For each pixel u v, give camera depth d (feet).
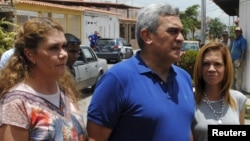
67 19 97.40
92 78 41.19
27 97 7.87
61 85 8.89
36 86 8.11
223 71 11.66
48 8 85.30
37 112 7.85
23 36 8.11
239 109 12.26
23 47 8.14
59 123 8.06
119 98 8.88
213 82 11.59
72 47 13.16
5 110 7.67
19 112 7.68
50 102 8.17
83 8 108.17
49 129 7.86
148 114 8.74
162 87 9.14
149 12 9.08
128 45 93.76
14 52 8.30
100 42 87.04
